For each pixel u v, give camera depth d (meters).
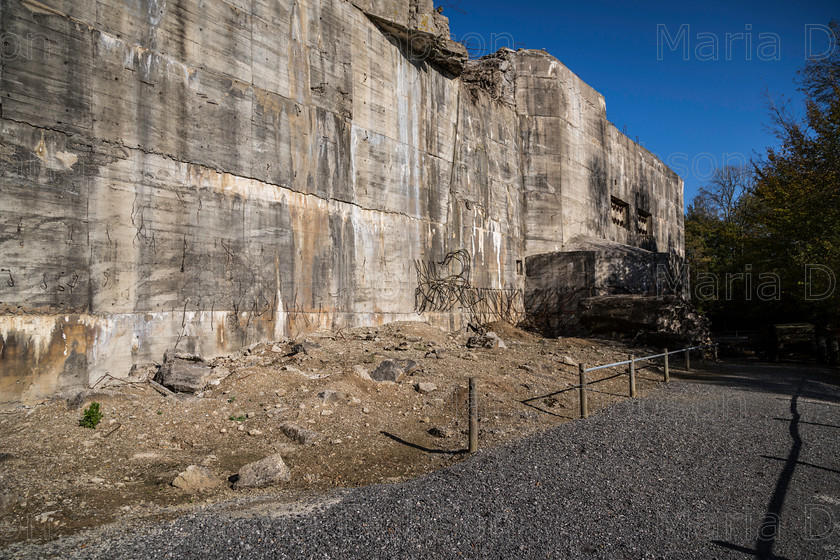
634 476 6.16
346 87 14.02
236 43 11.05
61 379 7.92
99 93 8.63
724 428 8.55
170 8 9.79
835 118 19.58
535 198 23.20
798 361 22.02
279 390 8.82
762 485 5.98
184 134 9.93
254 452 6.79
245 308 10.97
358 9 14.59
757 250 25.42
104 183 8.63
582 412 9.06
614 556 4.28
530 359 13.84
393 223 15.71
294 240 12.25
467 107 19.66
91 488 5.37
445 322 17.73
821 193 20.17
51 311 7.88
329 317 13.22
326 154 13.29
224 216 10.62
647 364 15.77
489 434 7.89
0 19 7.49
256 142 11.39
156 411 7.61
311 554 4.19
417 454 7.09
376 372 10.27
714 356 19.73
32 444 6.18
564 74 24.34
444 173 18.22
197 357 9.38
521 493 5.54
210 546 4.27
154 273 9.30
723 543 4.55
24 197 7.66
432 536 4.54
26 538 4.32
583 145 25.73
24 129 7.70
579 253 21.42
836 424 9.13
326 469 6.39
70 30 8.30
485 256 20.23
